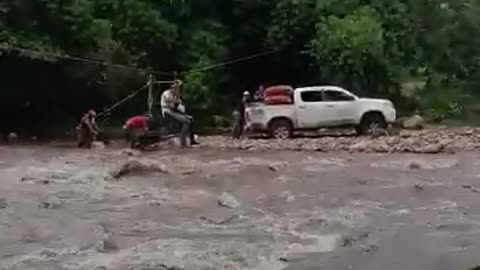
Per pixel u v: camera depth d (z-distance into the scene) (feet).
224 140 85.10
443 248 31.63
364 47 107.96
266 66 119.75
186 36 114.21
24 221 38.11
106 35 98.48
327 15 116.16
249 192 47.03
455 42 125.70
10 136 93.15
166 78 110.32
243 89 119.96
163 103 76.23
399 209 40.98
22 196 45.50
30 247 32.76
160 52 109.50
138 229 36.19
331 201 43.62
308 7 115.96
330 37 108.88
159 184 50.49
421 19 123.24
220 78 116.57
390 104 89.97
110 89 102.94
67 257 30.89
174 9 115.75
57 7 93.66
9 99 99.09
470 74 125.18
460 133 88.17
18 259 30.55
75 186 49.62
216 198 44.75
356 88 109.09
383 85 111.45
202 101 109.09
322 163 61.36
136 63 106.42
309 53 111.65
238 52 119.03
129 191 47.52
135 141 75.31
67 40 95.71
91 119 82.17
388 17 119.75
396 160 63.31
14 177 53.93
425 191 46.85
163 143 76.13
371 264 29.32
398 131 94.89
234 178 52.65
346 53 107.96
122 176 54.19
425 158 64.64
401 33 119.85
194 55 112.88
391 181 51.08
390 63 113.50
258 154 69.10
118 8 107.86
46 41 93.61
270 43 116.47
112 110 103.50
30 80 98.53
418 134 88.43
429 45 123.34
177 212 40.57
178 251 31.63
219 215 39.55
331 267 28.94
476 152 69.00
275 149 72.95
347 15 114.42
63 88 100.78
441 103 116.16
